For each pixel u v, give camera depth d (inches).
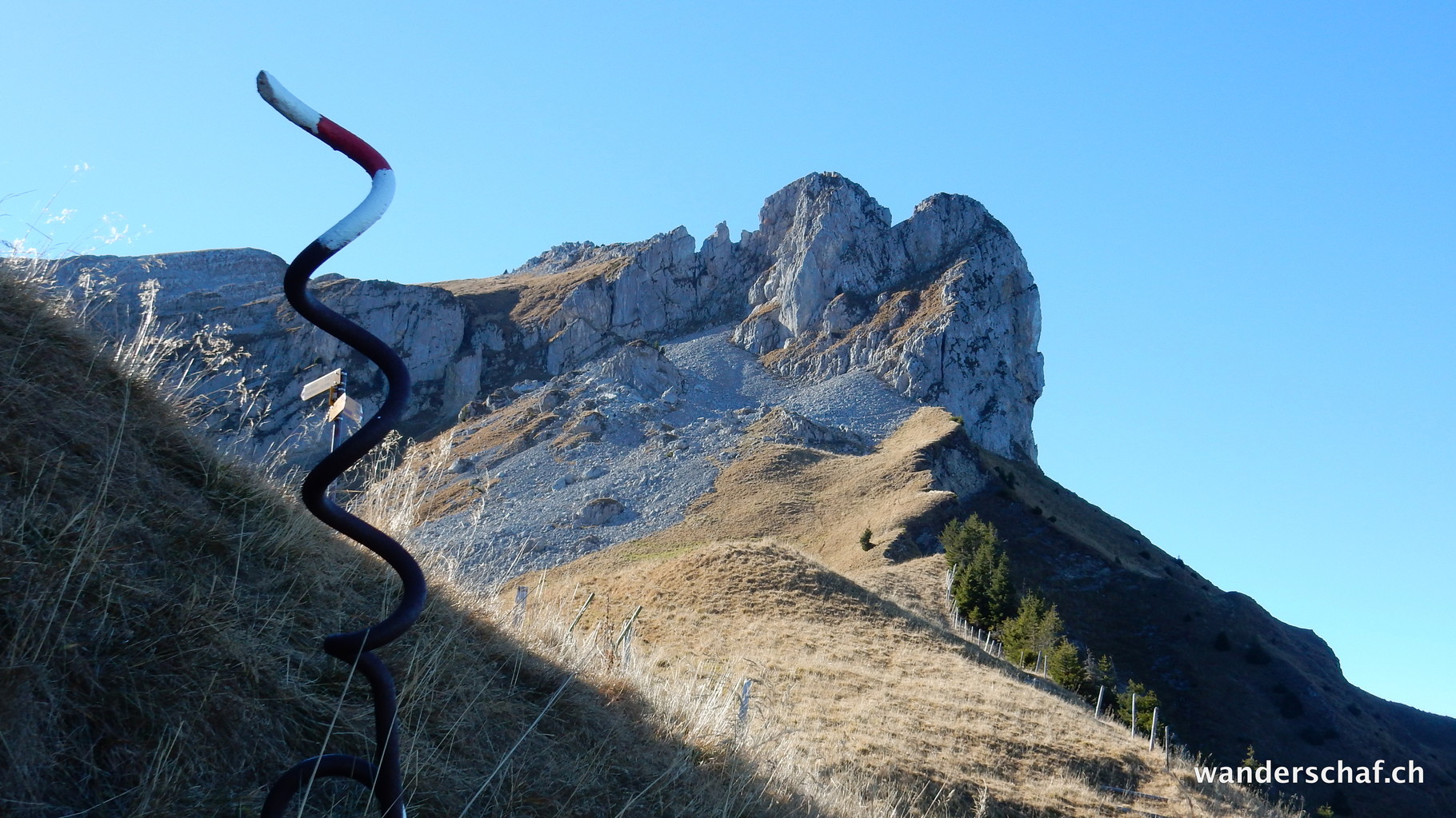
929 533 3112.7
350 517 107.2
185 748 141.8
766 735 330.3
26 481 159.8
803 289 6943.9
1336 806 2421.3
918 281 6786.4
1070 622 3235.7
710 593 1368.1
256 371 245.9
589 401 5251.0
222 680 154.7
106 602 149.3
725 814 235.3
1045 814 733.3
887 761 708.0
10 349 183.9
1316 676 3107.8
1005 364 6215.6
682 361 6717.5
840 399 5802.2
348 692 181.0
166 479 196.2
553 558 3257.9
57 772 126.3
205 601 166.2
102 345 208.5
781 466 4124.0
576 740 230.8
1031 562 3560.5
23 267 207.6
